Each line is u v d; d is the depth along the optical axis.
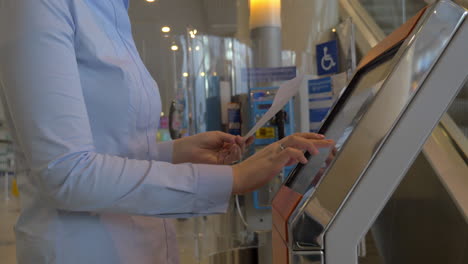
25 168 0.79
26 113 0.66
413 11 3.07
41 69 0.66
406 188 2.01
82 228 0.78
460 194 1.63
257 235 2.06
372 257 2.19
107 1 0.86
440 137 1.91
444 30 0.51
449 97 0.50
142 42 2.64
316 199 0.52
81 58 0.78
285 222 0.56
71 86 0.69
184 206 0.71
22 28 0.67
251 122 2.08
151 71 2.59
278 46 2.16
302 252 0.51
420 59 0.51
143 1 2.62
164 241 0.93
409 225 1.98
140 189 0.68
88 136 0.70
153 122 0.91
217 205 0.73
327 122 0.82
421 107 0.50
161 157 1.10
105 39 0.81
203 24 2.24
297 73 2.17
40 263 0.77
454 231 1.63
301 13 2.19
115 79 0.80
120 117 0.81
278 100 0.85
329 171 0.53
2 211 6.65
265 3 2.15
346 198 0.50
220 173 0.72
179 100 2.37
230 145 1.12
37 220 0.78
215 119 2.20
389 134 0.50
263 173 0.72
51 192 0.68
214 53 2.20
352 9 3.02
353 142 0.53
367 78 0.71
